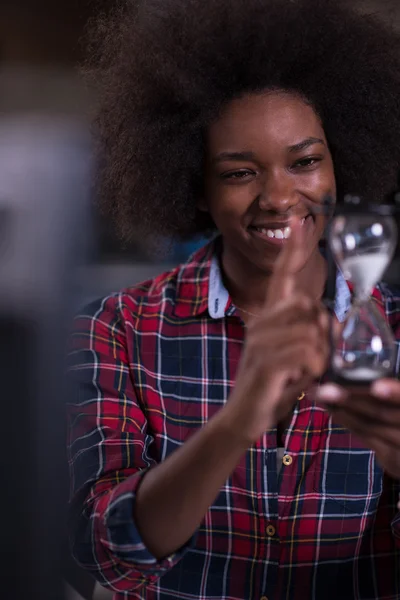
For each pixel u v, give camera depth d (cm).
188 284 111
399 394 67
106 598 102
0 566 31
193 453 71
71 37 245
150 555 76
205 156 103
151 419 104
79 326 107
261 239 98
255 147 94
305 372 72
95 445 95
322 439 101
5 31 239
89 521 83
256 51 95
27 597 32
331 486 101
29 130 30
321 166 96
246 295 107
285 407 74
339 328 72
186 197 113
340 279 106
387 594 103
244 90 96
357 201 73
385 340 71
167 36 104
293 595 101
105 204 118
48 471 31
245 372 68
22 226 29
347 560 102
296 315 66
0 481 31
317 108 99
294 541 100
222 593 100
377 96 107
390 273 135
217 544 100
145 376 106
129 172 112
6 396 30
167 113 107
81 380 103
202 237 125
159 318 109
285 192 94
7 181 30
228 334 107
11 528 31
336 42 100
